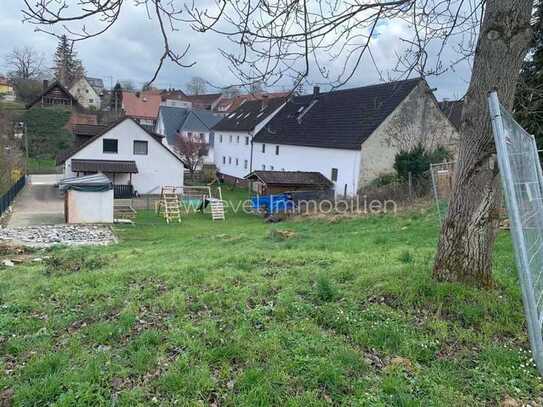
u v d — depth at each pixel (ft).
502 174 10.79
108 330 13.58
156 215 86.48
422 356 11.78
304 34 11.93
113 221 76.54
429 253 23.27
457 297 14.16
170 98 266.98
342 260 22.54
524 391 10.41
